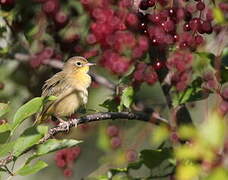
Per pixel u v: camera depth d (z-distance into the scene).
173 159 11.90
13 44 15.78
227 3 11.93
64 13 15.04
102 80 15.60
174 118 11.64
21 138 9.45
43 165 9.28
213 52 11.41
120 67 12.12
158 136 8.63
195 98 11.16
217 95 10.40
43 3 14.70
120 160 12.43
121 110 12.14
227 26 10.99
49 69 16.73
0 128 9.37
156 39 11.16
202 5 10.99
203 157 6.94
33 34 14.88
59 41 15.46
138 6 11.49
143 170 15.84
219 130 6.87
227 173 6.87
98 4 12.62
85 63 14.92
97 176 12.48
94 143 18.67
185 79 11.30
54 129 11.17
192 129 7.08
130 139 13.91
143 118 11.82
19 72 16.86
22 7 14.78
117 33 11.85
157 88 17.38
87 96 15.02
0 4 14.91
